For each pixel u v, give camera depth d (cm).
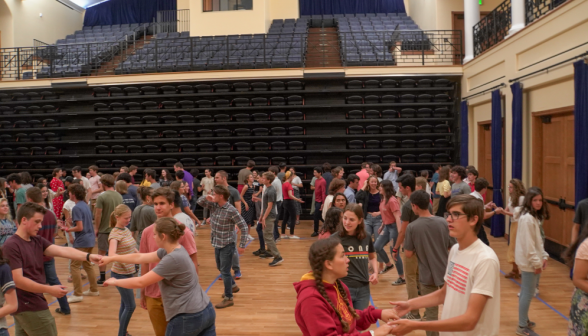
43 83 1145
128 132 1122
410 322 189
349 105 1082
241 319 428
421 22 1414
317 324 171
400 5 1736
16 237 275
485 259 191
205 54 1258
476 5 1012
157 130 1135
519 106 699
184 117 1113
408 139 1101
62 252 288
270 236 627
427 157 1060
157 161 1106
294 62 1109
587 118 509
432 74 1049
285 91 1093
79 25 1798
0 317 231
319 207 832
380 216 553
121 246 370
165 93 1134
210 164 1092
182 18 1731
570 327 224
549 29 619
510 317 419
